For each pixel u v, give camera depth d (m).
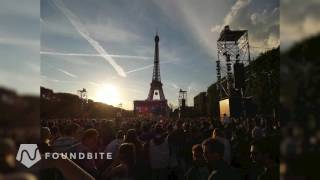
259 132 2.97
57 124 3.00
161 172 3.24
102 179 2.86
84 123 3.17
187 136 3.28
